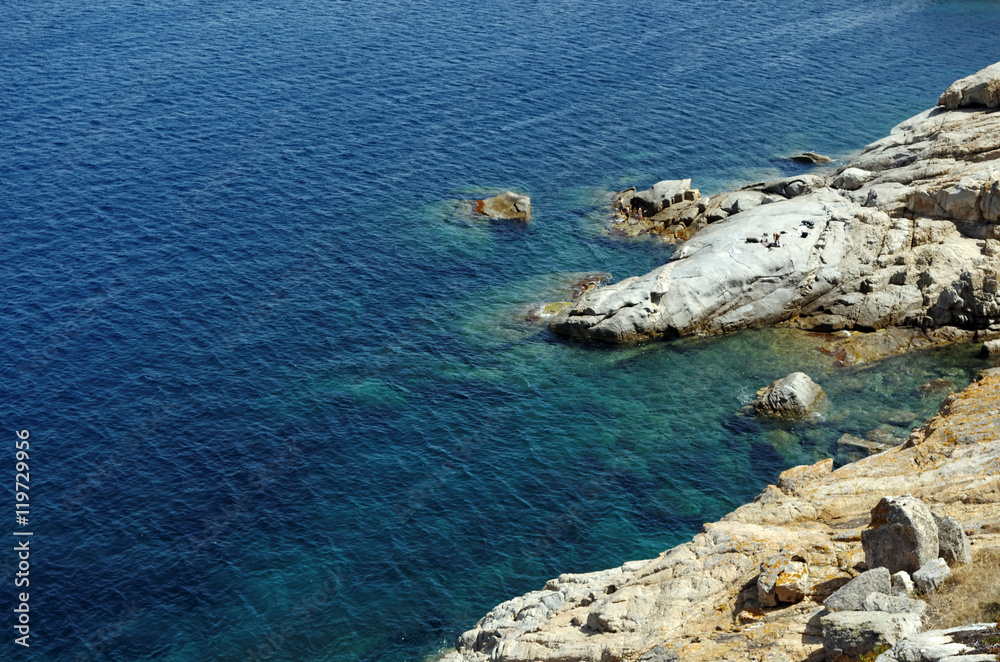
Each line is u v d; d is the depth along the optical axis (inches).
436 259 3088.1
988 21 5777.6
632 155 3895.2
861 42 5349.4
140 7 5251.0
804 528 1368.1
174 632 1712.6
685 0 5999.0
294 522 1972.2
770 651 1077.1
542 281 3014.3
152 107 3964.1
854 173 3191.4
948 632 902.4
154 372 2409.0
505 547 1937.7
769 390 2453.2
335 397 2379.4
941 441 1466.5
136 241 2994.6
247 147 3693.4
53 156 3481.8
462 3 5674.2
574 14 5590.6
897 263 2795.3
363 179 3548.2
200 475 2082.9
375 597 1806.1
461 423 2324.1
